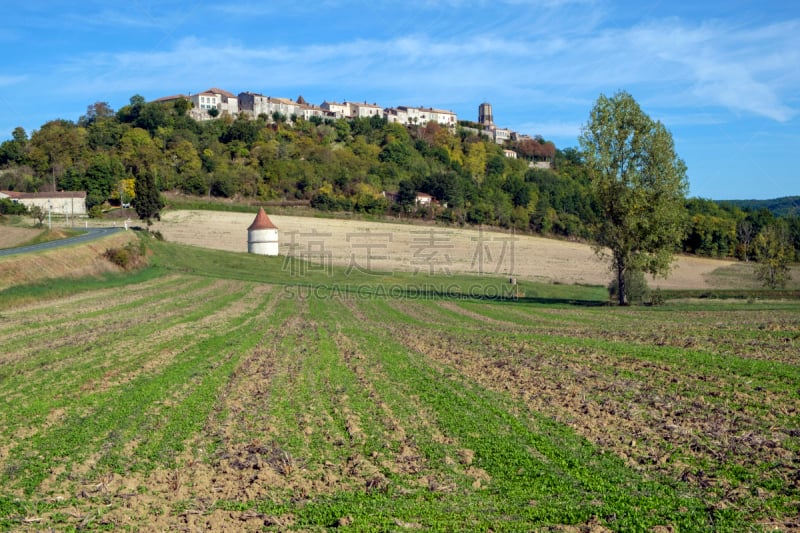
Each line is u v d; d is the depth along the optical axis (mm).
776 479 12039
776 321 33969
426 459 13742
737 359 22859
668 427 15297
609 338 29875
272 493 12172
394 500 11688
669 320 37125
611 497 11539
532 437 14898
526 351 26766
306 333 32531
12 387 19953
